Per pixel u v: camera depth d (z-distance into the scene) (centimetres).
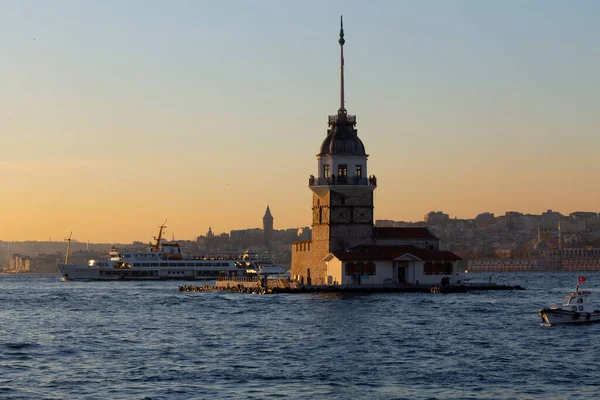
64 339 12888
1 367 10181
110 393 8638
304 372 9700
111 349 11688
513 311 16662
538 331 13200
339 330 13550
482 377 9356
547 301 19388
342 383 9075
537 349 11281
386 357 10719
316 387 8875
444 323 14462
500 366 10006
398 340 12275
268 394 8556
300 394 8556
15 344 12231
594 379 9206
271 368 9975
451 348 11444
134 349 11662
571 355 10762
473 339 12325
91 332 13912
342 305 18312
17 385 9062
